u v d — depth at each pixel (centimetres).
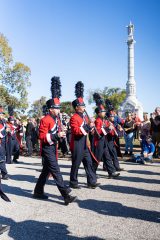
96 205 686
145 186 875
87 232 523
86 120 851
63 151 1619
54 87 782
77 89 865
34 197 759
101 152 959
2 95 4072
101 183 920
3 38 3972
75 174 851
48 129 720
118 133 1149
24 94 4131
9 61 4031
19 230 536
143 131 1371
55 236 508
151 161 1342
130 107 7819
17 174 1107
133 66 7888
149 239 490
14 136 1431
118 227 545
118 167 1121
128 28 7731
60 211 646
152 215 611
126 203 699
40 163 1423
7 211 647
